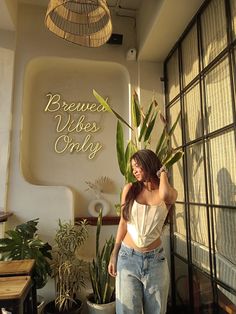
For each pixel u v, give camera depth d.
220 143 1.86
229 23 1.75
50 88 3.02
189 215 2.31
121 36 2.90
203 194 2.09
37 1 2.81
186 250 2.35
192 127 2.30
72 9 1.95
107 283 2.20
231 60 1.72
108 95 3.12
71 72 3.08
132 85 2.96
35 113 2.93
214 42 1.96
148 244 1.53
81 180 2.90
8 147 2.53
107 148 3.02
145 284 1.53
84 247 2.68
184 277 2.38
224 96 1.82
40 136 2.90
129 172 2.20
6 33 2.70
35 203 2.54
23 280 1.47
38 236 2.49
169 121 2.84
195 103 2.25
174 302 2.56
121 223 1.70
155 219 1.52
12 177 2.52
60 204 2.57
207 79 2.05
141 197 1.60
